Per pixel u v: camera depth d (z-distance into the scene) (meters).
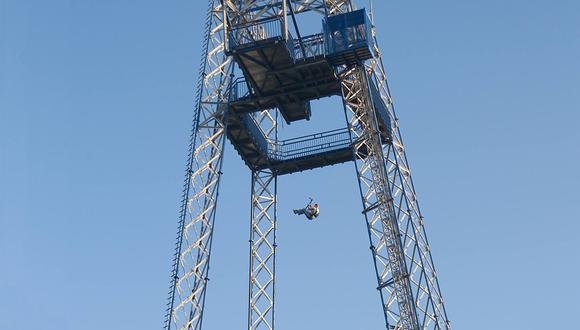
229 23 71.50
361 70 70.69
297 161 76.00
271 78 71.00
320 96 73.00
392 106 75.50
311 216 75.69
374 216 67.50
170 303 63.22
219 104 71.00
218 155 69.50
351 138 70.19
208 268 65.81
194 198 67.56
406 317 63.94
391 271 65.44
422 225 71.94
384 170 68.25
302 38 71.12
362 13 70.38
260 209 76.75
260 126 77.06
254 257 75.19
